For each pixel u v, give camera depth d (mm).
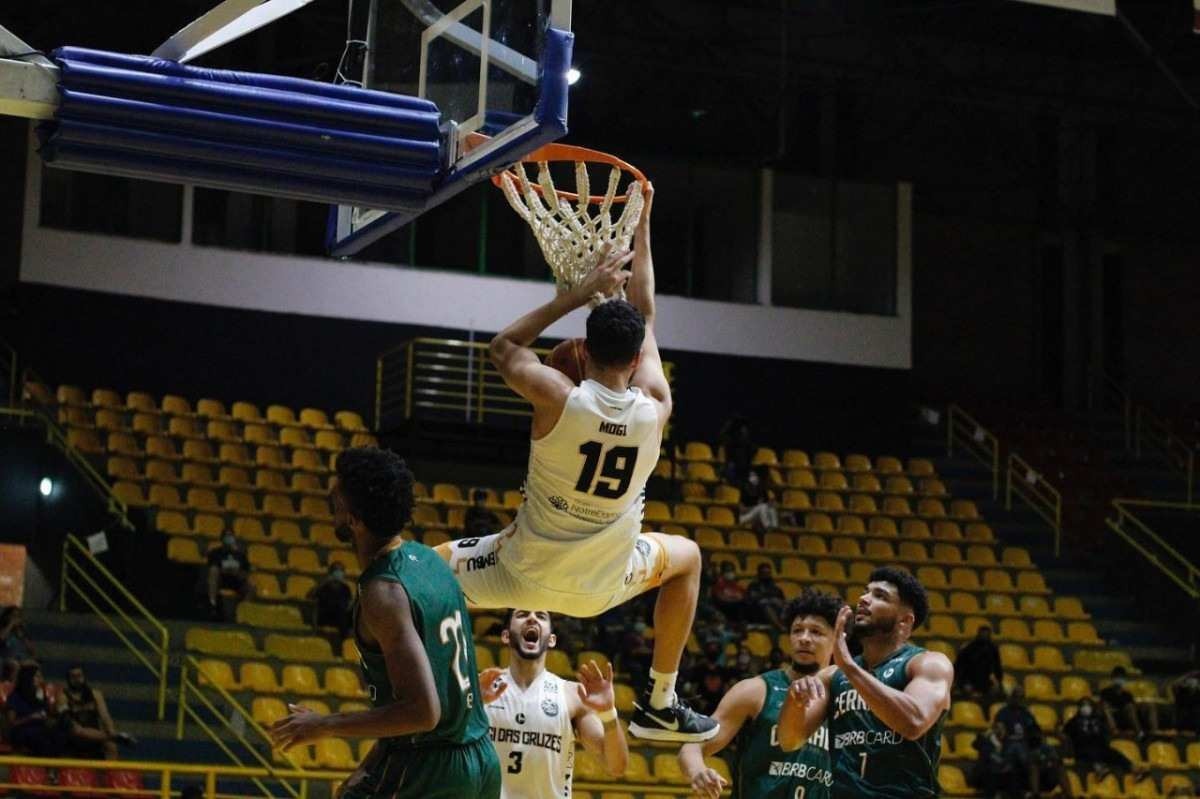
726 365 25719
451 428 22797
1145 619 22828
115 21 23969
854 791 6898
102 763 11703
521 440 23094
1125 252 30234
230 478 21125
